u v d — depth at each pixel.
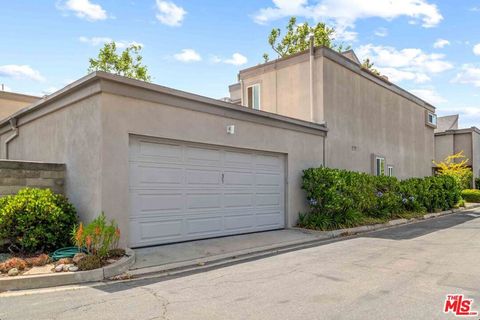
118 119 7.75
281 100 15.30
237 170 10.47
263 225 11.19
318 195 11.93
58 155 8.98
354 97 15.84
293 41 27.45
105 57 23.00
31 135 10.38
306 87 14.45
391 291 5.45
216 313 4.60
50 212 7.27
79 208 8.06
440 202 19.25
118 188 7.69
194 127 9.18
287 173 11.98
